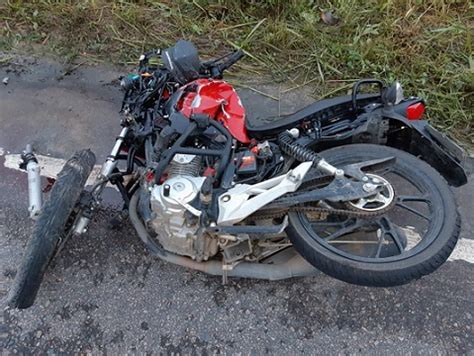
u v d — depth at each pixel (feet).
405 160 9.67
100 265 11.00
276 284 10.77
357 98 10.57
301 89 15.02
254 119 14.19
